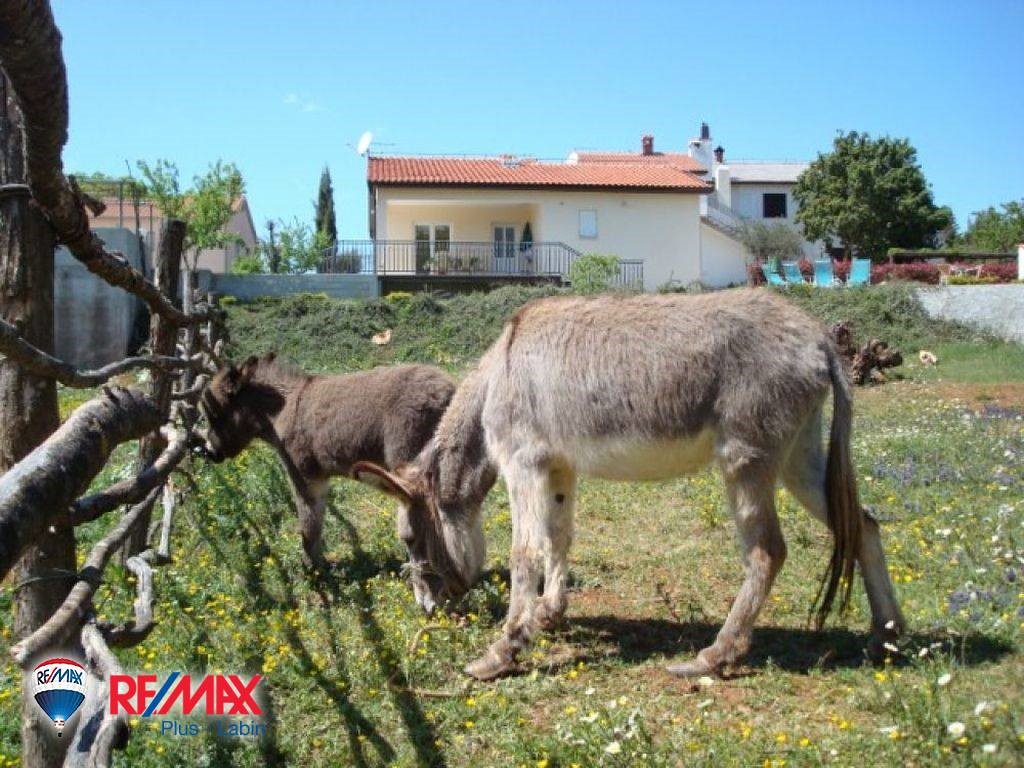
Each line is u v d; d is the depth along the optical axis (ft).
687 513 24.47
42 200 9.80
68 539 10.32
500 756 12.48
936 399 46.06
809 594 17.98
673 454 15.19
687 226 107.45
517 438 16.11
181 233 20.52
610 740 11.95
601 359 15.38
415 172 107.45
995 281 84.94
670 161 146.30
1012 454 27.45
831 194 130.93
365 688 14.56
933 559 18.75
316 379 21.98
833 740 11.73
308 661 15.23
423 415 19.93
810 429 15.51
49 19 7.33
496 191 104.17
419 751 12.68
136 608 9.36
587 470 15.79
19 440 10.20
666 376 14.89
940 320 71.97
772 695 13.70
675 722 12.75
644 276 106.93
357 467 17.28
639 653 15.90
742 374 14.64
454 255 104.42
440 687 14.83
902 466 27.20
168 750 12.51
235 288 82.02
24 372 10.19
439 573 17.75
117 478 24.21
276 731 13.21
